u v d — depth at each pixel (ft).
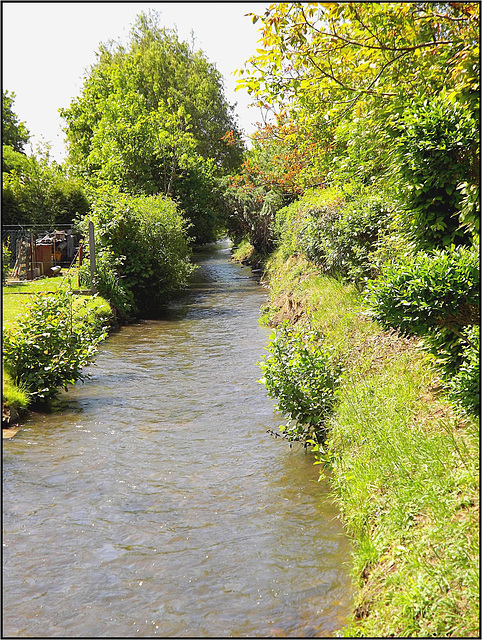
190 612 13.75
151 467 21.91
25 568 15.64
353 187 39.29
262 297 69.92
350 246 36.45
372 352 25.75
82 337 33.71
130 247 61.31
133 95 122.72
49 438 24.85
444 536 12.83
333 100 26.89
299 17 21.06
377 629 11.86
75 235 83.20
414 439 16.83
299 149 76.28
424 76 20.98
